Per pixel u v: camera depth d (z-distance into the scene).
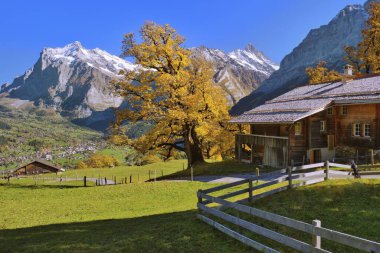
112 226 20.27
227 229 14.53
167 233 16.09
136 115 47.31
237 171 43.50
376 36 58.75
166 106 47.25
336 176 21.80
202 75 49.72
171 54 48.34
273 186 26.20
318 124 41.69
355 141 38.69
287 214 16.33
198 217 17.97
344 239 8.79
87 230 19.67
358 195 17.61
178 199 29.45
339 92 41.56
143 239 15.58
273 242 13.16
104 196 34.09
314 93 46.31
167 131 49.16
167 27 49.28
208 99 49.31
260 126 47.38
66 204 32.06
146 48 47.31
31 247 16.09
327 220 15.04
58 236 18.47
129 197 32.47
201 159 53.69
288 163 40.59
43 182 62.75
